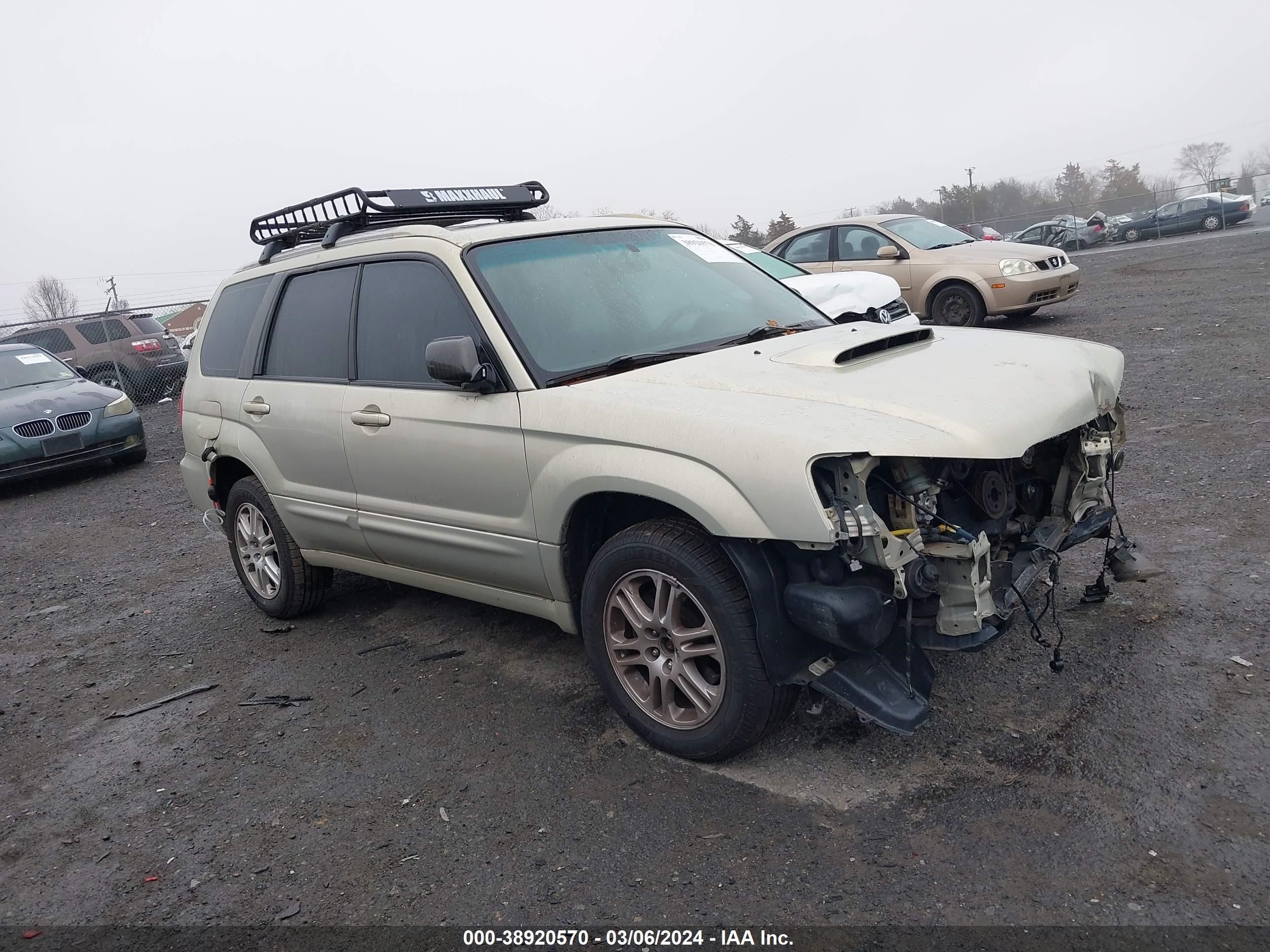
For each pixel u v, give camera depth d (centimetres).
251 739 405
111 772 393
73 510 981
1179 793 282
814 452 278
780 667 300
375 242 439
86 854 335
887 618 292
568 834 306
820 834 288
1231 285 1411
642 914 265
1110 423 375
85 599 653
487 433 369
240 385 513
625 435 320
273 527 516
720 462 294
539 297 388
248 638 529
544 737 370
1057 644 380
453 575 419
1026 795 292
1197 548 454
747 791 315
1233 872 249
